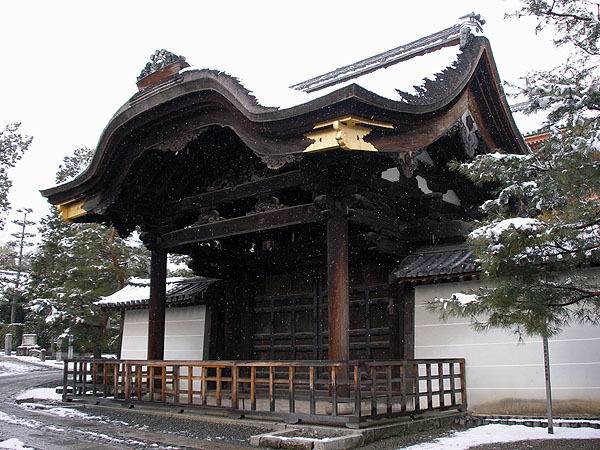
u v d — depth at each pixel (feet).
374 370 28.94
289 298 47.52
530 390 34.32
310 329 45.57
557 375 33.68
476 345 36.60
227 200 41.45
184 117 37.55
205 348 52.85
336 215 34.06
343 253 33.60
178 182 45.83
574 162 21.42
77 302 104.83
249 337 49.29
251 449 25.76
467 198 46.57
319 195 33.78
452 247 40.88
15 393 58.54
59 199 45.96
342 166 32.68
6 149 79.97
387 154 31.07
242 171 41.32
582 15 22.86
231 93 32.65
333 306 33.06
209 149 43.24
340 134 28.43
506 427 31.76
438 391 33.88
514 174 24.38
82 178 43.37
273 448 25.86
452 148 40.50
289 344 46.65
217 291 52.85
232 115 34.60
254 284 50.37
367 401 40.04
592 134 20.71
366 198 36.52
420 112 31.81
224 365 34.35
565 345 33.71
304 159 31.58
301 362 30.19
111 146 40.91
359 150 29.53
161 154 43.19
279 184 38.17
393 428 29.17
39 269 136.46
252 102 31.63
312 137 29.94
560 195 23.13
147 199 45.62
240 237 48.44
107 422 34.63
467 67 37.37
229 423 32.81
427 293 39.22
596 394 32.32
